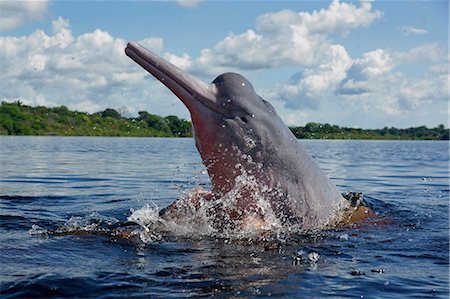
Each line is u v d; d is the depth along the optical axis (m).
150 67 6.69
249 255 5.58
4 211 8.12
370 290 4.64
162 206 9.12
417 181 14.77
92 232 6.36
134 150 29.42
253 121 6.91
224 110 6.85
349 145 45.66
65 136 53.97
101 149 30.28
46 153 25.72
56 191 11.23
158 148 32.31
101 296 4.22
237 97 6.92
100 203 9.36
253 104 7.03
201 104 6.77
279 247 5.97
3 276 4.59
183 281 4.64
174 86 6.73
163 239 6.16
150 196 10.52
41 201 9.55
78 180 13.70
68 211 8.28
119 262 5.13
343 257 5.64
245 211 6.96
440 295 4.59
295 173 7.13
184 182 13.28
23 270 4.77
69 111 55.19
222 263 5.23
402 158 26.64
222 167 6.91
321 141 57.41
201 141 6.88
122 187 12.20
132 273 4.79
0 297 4.16
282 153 7.06
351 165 20.42
